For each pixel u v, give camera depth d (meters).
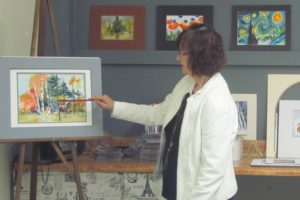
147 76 3.12
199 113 1.86
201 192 1.78
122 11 3.12
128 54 3.08
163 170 2.10
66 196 2.66
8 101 2.16
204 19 3.08
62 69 2.25
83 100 2.25
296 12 3.05
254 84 3.07
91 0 3.14
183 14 3.09
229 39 3.08
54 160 2.64
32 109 2.20
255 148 3.05
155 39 3.11
